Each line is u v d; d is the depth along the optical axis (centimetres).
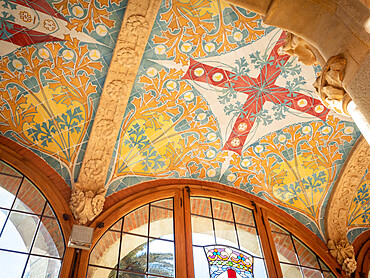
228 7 449
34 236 409
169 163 535
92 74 469
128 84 474
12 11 422
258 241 509
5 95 456
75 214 443
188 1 440
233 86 509
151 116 507
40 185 449
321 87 274
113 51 457
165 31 456
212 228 501
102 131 483
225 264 461
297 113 536
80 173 470
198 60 483
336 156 564
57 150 477
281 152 560
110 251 434
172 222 490
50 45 446
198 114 521
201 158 547
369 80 225
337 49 255
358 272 525
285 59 495
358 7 242
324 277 507
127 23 437
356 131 548
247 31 469
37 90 464
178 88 500
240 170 563
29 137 470
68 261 403
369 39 229
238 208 545
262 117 535
